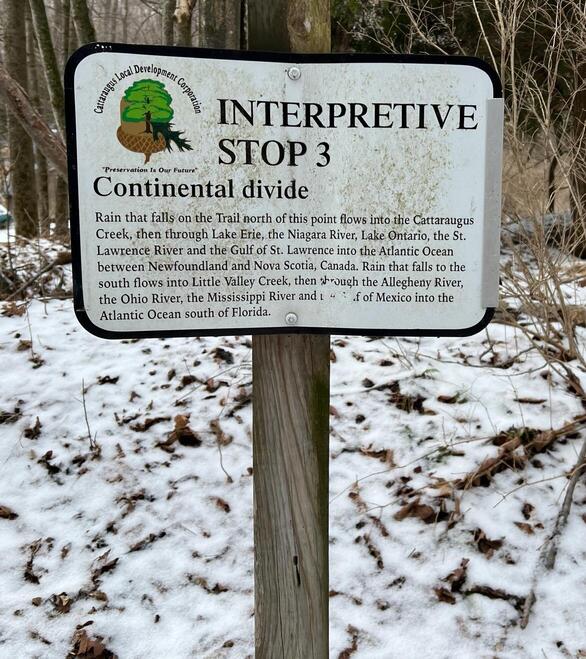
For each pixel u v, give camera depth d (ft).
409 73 4.88
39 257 19.95
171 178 4.83
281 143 4.90
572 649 7.63
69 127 4.68
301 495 5.41
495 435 10.35
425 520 9.21
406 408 11.22
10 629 8.14
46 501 10.02
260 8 5.01
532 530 8.95
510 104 15.97
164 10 31.22
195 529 9.50
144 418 11.45
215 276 4.98
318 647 5.63
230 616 8.30
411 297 5.10
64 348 13.60
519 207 11.95
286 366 5.30
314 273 5.06
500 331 13.52
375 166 4.95
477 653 7.70
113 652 7.92
